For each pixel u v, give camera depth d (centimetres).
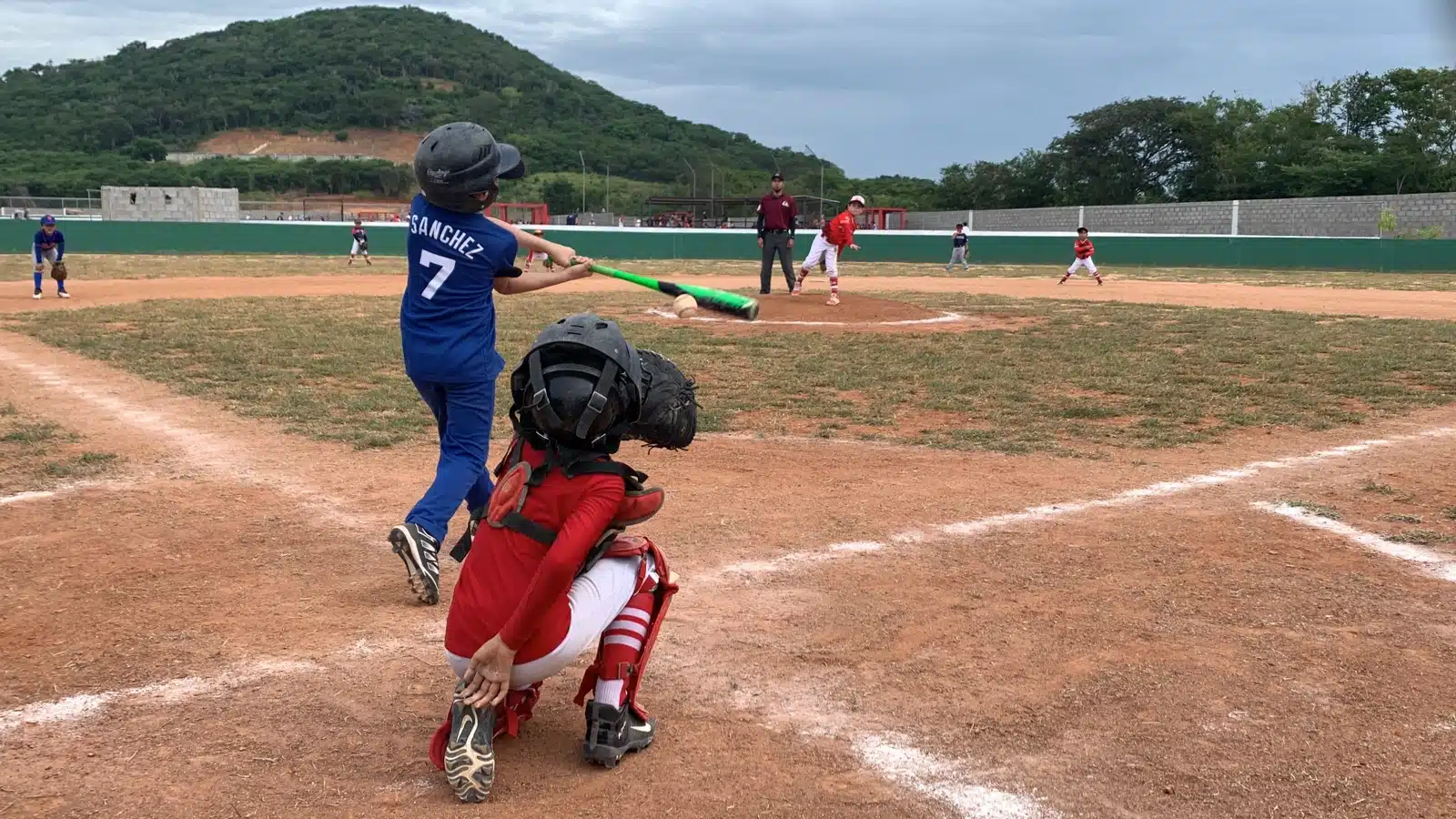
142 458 684
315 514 562
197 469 657
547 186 8525
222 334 1329
